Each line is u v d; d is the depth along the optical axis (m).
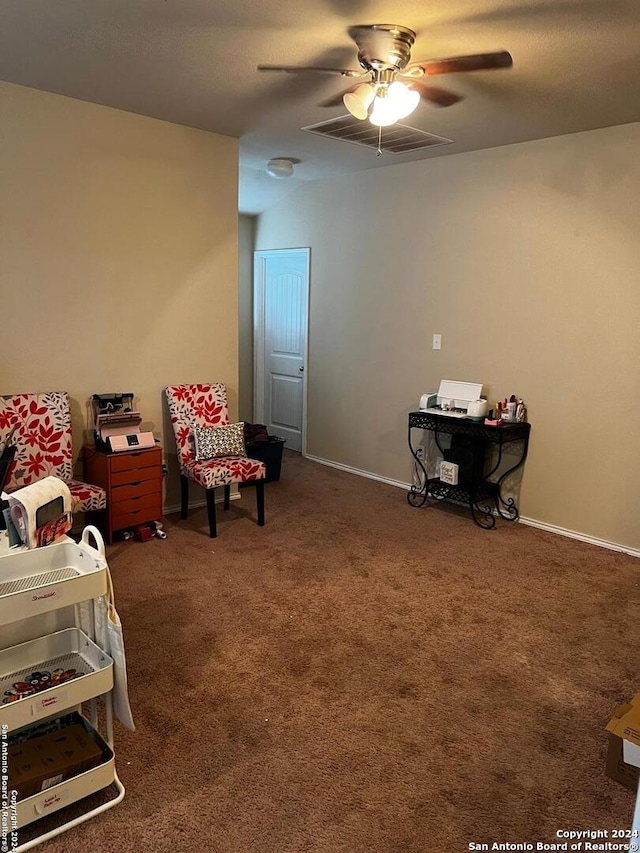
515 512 4.20
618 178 3.48
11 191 3.21
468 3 2.12
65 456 3.42
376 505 4.49
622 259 3.51
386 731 2.09
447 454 4.35
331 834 1.68
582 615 2.91
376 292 4.97
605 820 1.75
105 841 1.64
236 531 3.89
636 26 2.24
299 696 2.26
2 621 1.52
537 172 3.82
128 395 3.70
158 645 2.57
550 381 3.92
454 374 4.48
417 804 1.79
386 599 3.03
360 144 4.04
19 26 2.40
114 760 1.82
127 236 3.67
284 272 5.98
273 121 3.61
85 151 3.42
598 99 3.02
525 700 2.27
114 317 3.71
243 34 2.44
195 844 1.64
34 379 3.45
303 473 5.36
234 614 2.84
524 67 2.65
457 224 4.30
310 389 5.77
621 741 1.84
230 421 4.36
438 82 2.84
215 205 4.02
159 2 2.18
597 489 3.78
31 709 1.56
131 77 2.96
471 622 2.82
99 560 1.66
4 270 3.25
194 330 4.09
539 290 3.90
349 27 2.35
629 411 3.59
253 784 1.84
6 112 3.12
